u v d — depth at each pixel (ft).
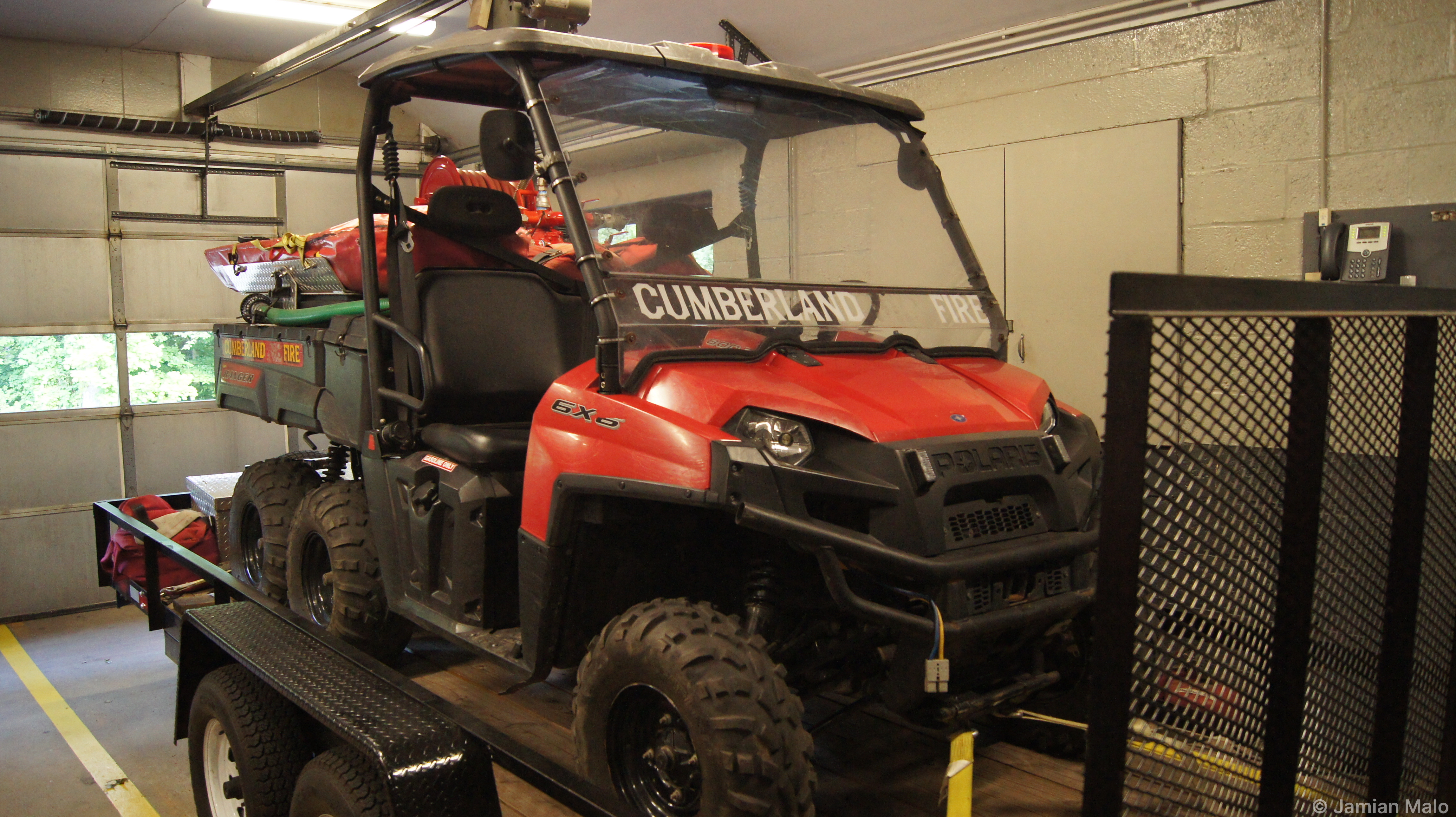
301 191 24.38
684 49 8.27
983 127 15.05
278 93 23.98
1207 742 4.00
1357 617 4.95
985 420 7.22
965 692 7.07
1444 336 5.45
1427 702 5.70
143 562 14.38
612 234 7.52
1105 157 13.74
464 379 8.79
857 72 16.53
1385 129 11.40
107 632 19.58
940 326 8.88
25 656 17.99
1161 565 3.74
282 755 7.83
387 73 8.58
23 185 20.74
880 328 8.46
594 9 16.97
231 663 9.24
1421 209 11.09
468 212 8.71
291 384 11.82
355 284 10.72
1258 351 4.02
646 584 8.09
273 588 12.37
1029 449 7.20
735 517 6.27
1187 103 12.94
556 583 7.41
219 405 14.29
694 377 7.00
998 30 14.56
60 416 21.34
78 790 11.87
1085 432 8.16
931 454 6.56
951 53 15.20
